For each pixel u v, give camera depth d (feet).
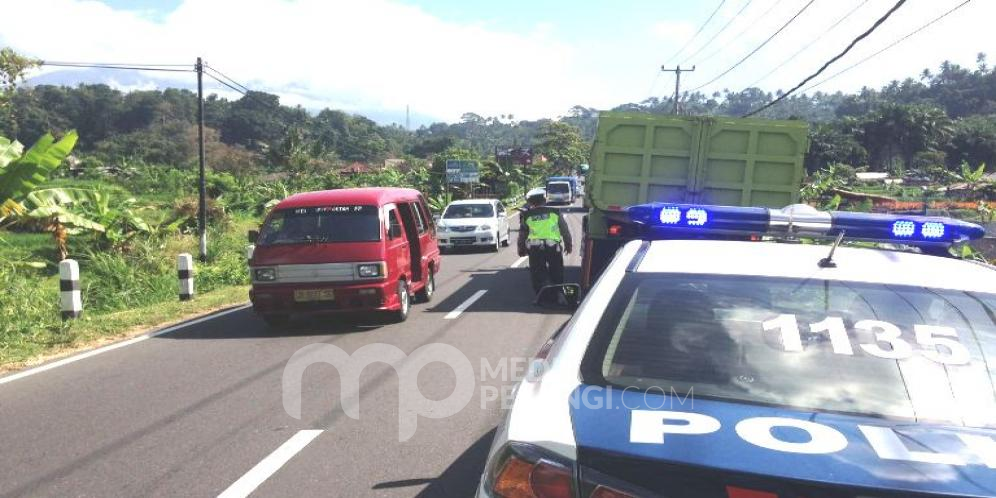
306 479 14.44
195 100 489.26
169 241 79.05
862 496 5.54
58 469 15.10
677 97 145.69
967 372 7.30
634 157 35.73
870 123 387.96
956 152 386.52
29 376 23.13
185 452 15.98
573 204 171.83
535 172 299.38
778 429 6.45
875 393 7.12
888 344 7.68
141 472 14.88
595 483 6.09
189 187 163.53
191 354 26.12
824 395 7.13
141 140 360.69
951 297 8.34
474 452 15.78
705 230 11.39
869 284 8.63
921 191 214.28
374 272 30.25
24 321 31.78
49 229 62.85
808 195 115.96
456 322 31.71
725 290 8.64
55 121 421.18
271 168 231.30
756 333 7.95
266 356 25.57
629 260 9.80
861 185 294.87
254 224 115.14
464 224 70.59
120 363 24.82
